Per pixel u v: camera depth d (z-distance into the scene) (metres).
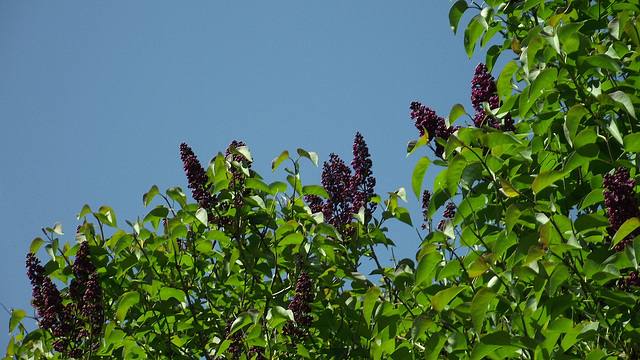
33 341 6.59
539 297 3.82
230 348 5.61
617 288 4.12
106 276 6.16
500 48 5.57
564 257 3.97
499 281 4.06
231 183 5.83
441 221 6.13
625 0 5.05
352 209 6.29
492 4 5.38
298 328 5.28
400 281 4.84
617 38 4.48
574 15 4.78
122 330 5.54
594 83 4.53
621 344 3.96
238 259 5.98
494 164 4.38
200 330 5.80
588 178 4.62
